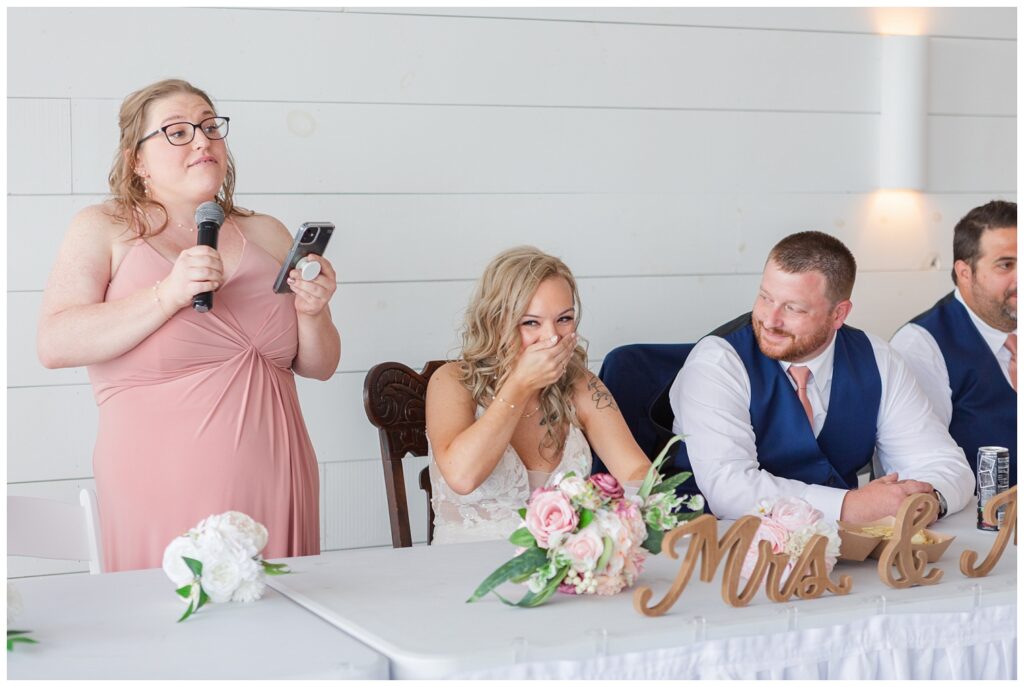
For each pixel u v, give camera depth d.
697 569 1.72
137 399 2.08
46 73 2.50
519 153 2.88
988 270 2.83
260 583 1.53
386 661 1.30
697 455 2.38
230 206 2.28
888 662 1.52
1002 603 1.60
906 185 3.22
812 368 2.48
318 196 2.73
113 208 2.14
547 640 1.35
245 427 2.11
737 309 3.13
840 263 2.39
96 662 1.29
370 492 2.82
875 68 3.22
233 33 2.63
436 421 2.20
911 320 2.96
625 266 3.00
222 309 2.12
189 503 2.07
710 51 3.04
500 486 2.15
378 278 2.79
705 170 3.06
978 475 2.06
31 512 1.83
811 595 1.54
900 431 2.51
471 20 2.81
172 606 1.51
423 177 2.81
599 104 2.94
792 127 3.14
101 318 2.02
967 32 3.30
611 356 2.68
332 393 2.77
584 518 1.52
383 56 2.75
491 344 2.19
